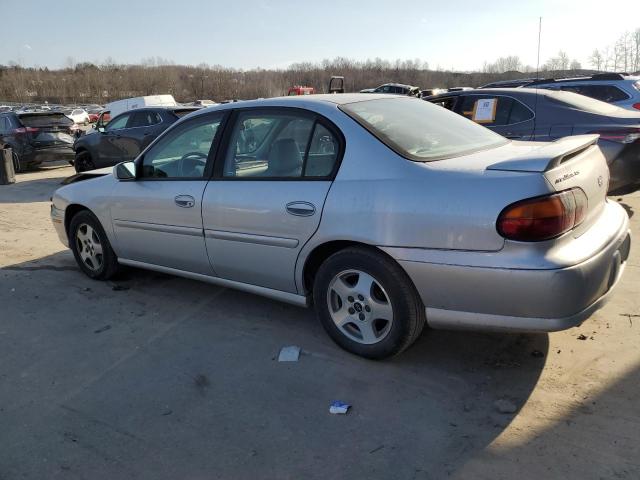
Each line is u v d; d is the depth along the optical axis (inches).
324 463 97.1
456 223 109.0
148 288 189.9
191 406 117.0
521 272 103.7
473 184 109.1
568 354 128.5
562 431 101.7
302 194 130.5
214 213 148.6
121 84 4094.5
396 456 98.0
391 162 120.6
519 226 103.2
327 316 134.9
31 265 223.1
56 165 569.0
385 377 124.5
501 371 123.7
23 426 112.3
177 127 164.4
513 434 101.8
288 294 142.6
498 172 108.9
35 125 541.0
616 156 230.2
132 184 174.1
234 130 150.0
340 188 124.5
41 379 131.4
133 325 160.2
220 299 176.4
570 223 106.8
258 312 164.6
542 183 103.6
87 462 100.3
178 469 97.3
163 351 143.0
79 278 204.2
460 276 110.1
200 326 157.2
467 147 133.4
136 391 124.0
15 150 530.3
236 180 145.9
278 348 141.4
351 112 132.9
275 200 135.2
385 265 119.5
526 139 261.4
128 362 137.9
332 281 130.8
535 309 105.2
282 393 120.3
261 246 140.8
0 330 160.2
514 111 268.4
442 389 118.3
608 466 92.0
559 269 102.3
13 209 356.2
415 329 122.4
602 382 116.3
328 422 109.0
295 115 138.5
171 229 162.2
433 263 112.3
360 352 130.8
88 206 189.0
